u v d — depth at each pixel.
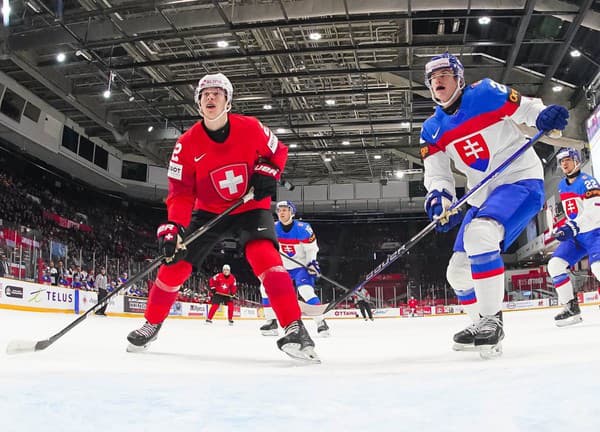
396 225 29.52
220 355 3.07
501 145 2.80
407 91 16.23
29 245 12.52
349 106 17.89
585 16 12.09
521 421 0.97
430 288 26.58
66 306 10.63
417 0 11.41
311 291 6.18
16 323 6.45
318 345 4.07
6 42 13.75
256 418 1.07
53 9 13.00
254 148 2.96
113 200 25.00
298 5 11.86
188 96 17.56
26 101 18.05
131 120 20.02
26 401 1.25
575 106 16.02
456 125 2.85
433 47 13.42
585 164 17.02
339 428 0.98
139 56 14.60
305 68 15.73
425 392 1.32
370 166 24.48
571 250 5.41
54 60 15.38
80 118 20.41
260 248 2.79
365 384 1.50
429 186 2.98
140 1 12.34
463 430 0.93
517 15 11.84
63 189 22.30
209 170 2.96
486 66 14.54
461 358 2.52
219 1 12.12
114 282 15.03
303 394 1.34
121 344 3.72
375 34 13.98
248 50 13.83
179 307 13.53
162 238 2.79
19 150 19.05
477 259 2.53
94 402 1.24
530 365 1.80
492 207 2.63
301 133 20.81
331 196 27.09
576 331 4.26
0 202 17.30
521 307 18.73
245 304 20.31
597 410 1.01
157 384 1.56
